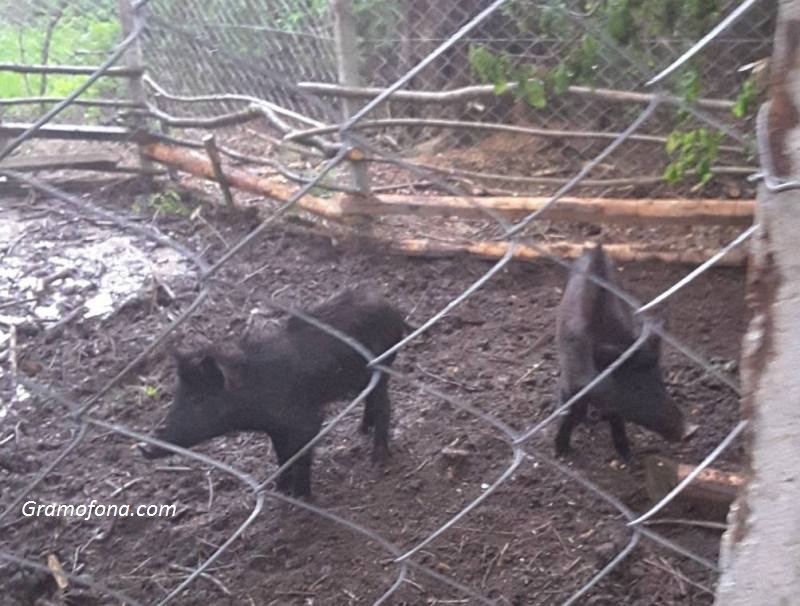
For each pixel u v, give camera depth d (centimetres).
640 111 644
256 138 755
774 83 150
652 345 398
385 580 352
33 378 484
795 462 166
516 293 566
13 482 406
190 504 397
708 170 460
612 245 593
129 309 552
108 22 789
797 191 151
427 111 743
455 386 475
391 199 603
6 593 344
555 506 389
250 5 720
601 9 393
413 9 708
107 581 355
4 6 840
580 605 336
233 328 533
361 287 446
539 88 423
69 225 659
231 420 381
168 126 695
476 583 349
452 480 407
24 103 636
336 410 457
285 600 345
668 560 352
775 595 175
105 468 419
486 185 680
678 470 377
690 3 382
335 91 567
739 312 538
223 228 652
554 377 479
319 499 400
